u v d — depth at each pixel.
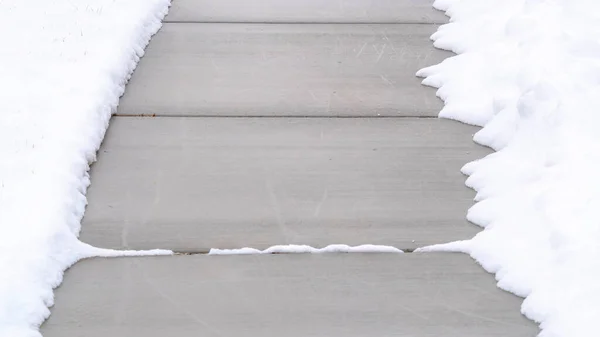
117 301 4.01
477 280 4.18
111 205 4.80
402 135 5.61
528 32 6.46
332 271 4.25
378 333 3.80
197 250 4.42
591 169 4.65
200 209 4.77
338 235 4.54
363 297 4.05
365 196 4.91
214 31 7.32
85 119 5.46
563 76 5.59
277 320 3.88
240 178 5.07
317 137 5.57
